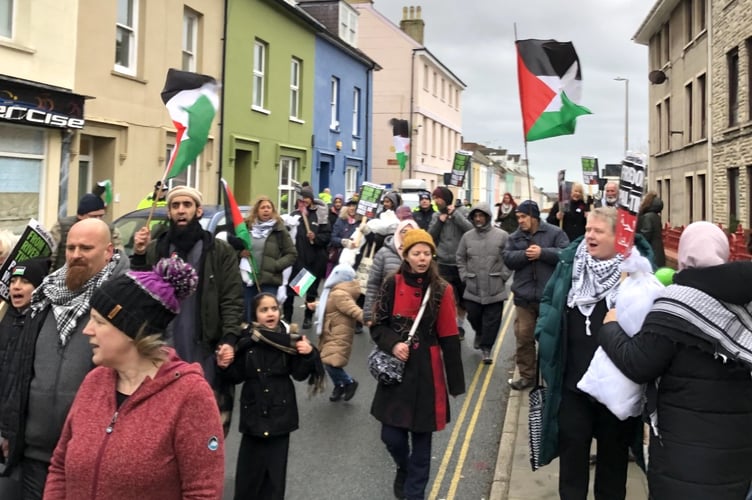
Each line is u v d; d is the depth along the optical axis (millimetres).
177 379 2139
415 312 4078
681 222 23125
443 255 9000
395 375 3977
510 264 6695
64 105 11180
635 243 4043
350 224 11711
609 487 3803
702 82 21047
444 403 4078
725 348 2561
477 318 8109
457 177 12953
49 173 11219
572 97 6418
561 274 3857
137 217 8086
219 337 4199
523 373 6742
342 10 25859
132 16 13234
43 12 10797
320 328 6457
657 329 2678
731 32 17672
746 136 16547
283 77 19594
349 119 25219
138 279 2168
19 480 2938
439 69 41156
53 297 2975
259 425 3893
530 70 6414
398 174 37000
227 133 16500
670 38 24734
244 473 4000
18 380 2961
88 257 2990
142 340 2121
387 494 4461
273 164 19109
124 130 12945
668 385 2701
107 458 2025
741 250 12773
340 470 4867
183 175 15156
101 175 12781
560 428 3748
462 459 5129
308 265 9562
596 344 3602
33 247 3736
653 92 27875
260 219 7652
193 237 4234
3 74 10055
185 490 2084
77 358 2908
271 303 4121
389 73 37188
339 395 6586
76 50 11586
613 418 3721
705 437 2592
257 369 3916
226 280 4238
